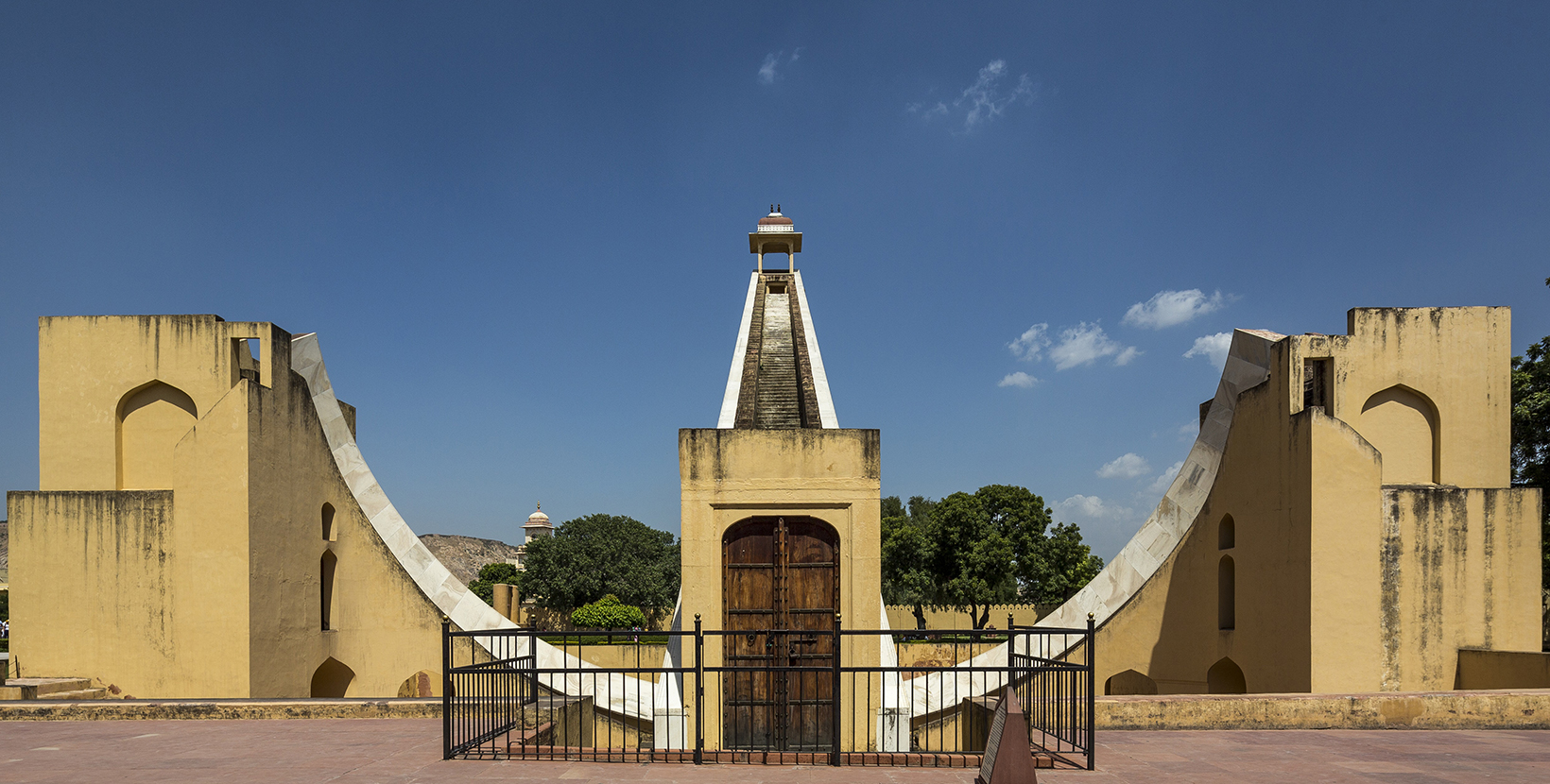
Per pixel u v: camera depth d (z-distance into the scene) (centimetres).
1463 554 1230
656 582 4947
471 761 747
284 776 691
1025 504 3744
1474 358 1320
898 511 5816
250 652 1235
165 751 791
